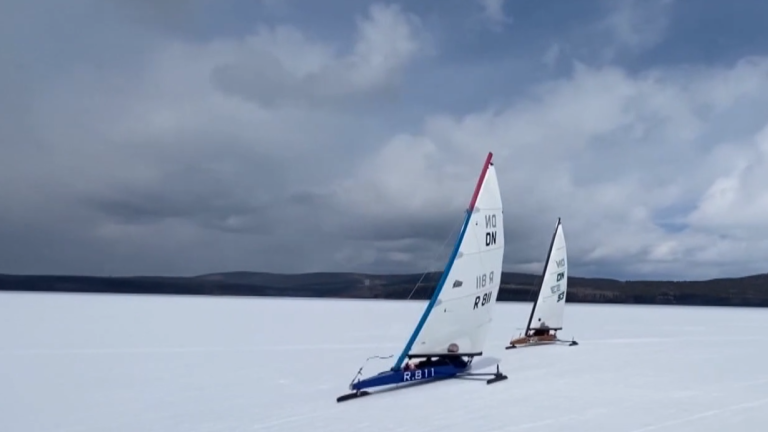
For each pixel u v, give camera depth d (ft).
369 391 38.06
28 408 32.78
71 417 30.78
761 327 113.80
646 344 72.28
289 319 114.42
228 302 211.20
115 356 53.42
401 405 33.86
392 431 28.04
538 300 68.85
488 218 42.65
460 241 41.19
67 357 52.29
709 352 64.03
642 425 29.32
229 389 38.70
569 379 43.52
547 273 69.05
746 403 34.94
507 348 64.85
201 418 30.58
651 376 45.50
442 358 43.21
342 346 64.64
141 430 28.30
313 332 83.41
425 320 40.45
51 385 39.63
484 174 42.52
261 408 32.94
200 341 67.31
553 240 69.31
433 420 30.17
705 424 29.66
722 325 119.14
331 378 43.29
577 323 118.83
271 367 48.42
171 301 199.00
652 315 167.22
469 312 41.98
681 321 133.28
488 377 43.45
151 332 76.79
